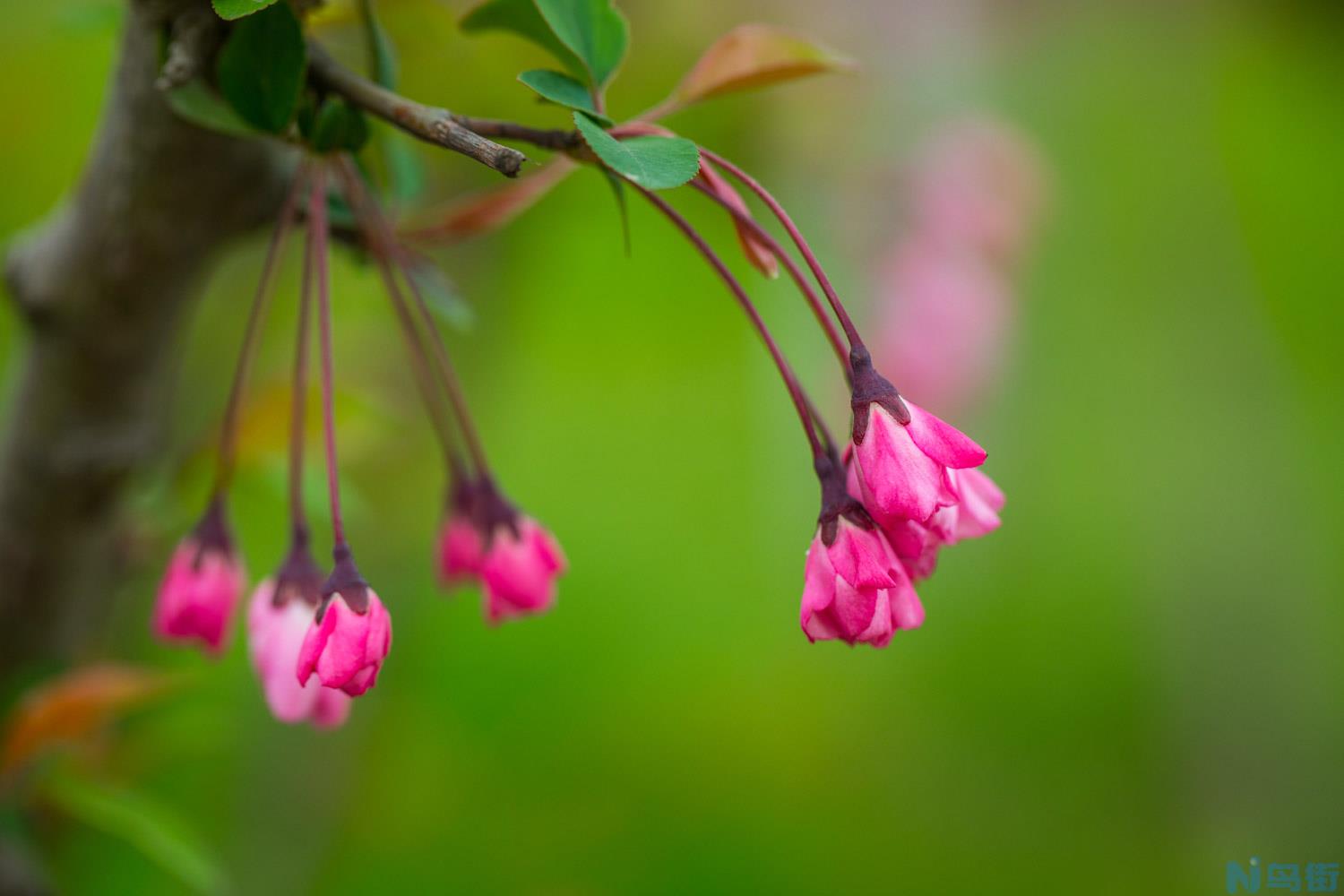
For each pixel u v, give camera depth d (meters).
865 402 0.43
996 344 0.86
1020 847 0.86
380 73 0.45
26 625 0.51
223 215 0.47
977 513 0.44
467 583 0.48
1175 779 0.90
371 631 0.43
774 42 0.46
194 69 0.44
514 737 0.86
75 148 0.73
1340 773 0.88
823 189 0.78
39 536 0.50
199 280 0.49
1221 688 0.93
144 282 0.48
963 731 0.94
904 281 0.80
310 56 0.43
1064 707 0.95
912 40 0.82
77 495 0.50
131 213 0.47
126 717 0.52
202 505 0.54
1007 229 0.83
